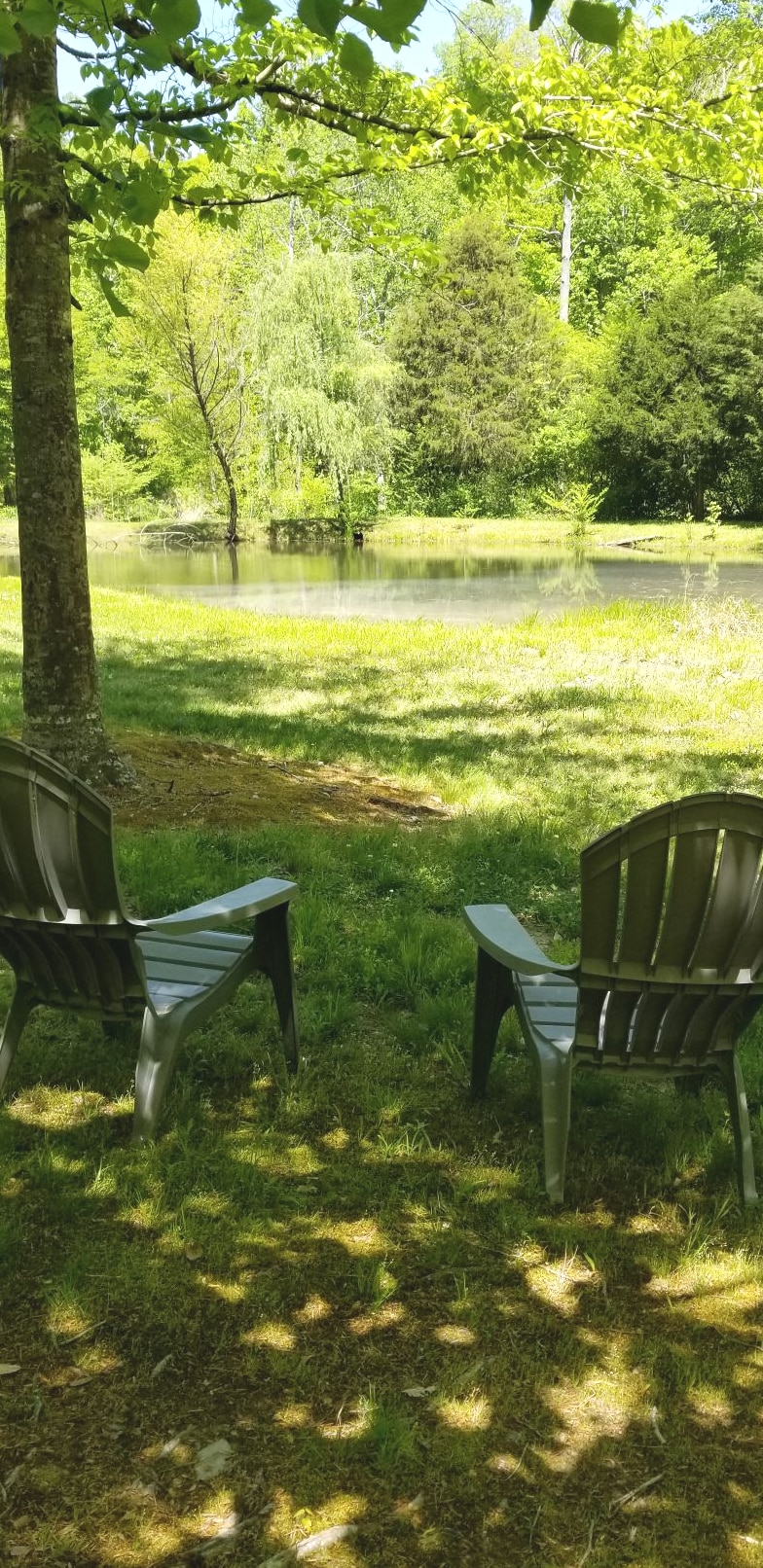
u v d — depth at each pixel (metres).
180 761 8.12
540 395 52.03
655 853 2.72
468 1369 2.36
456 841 6.59
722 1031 3.05
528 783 8.27
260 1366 2.36
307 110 6.86
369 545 43.59
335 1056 3.85
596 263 58.78
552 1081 3.00
